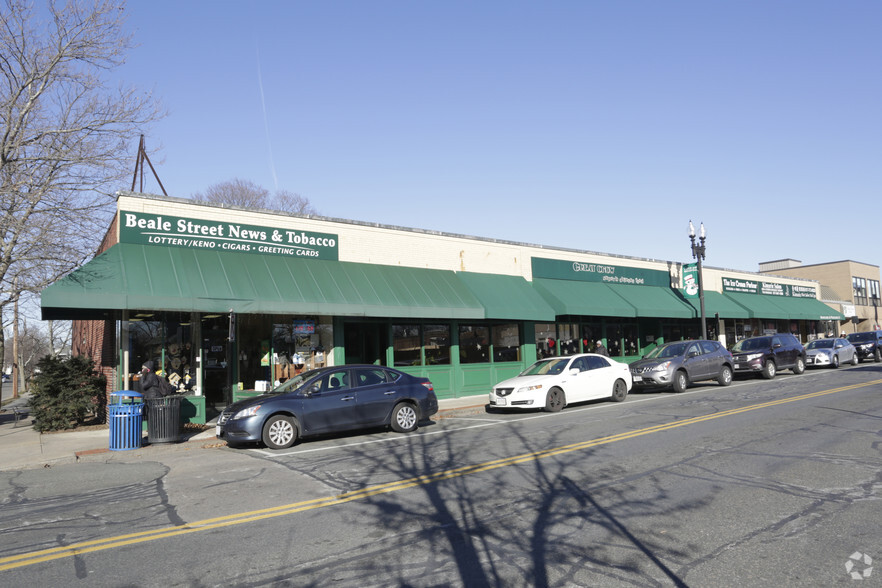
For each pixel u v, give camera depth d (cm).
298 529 617
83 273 1252
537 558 514
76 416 1465
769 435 1045
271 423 1109
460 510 665
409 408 1282
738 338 3312
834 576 459
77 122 1686
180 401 1232
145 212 1412
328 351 1709
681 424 1198
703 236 2561
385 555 533
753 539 543
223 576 496
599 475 800
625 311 2358
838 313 3981
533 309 2028
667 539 550
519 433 1193
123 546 579
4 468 1013
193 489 815
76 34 1661
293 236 1630
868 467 796
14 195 1581
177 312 1476
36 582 494
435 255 1945
